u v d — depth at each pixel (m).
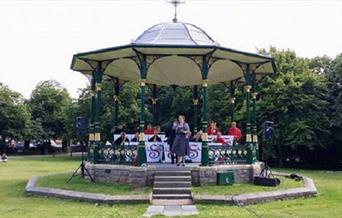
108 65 20.33
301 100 34.66
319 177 25.95
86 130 19.02
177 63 21.75
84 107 54.59
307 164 40.97
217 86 39.94
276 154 38.00
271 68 21.20
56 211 12.69
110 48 17.09
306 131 34.56
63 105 72.06
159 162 19.02
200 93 32.97
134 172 16.62
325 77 37.56
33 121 68.44
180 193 15.28
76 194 15.01
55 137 72.56
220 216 11.85
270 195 14.93
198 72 22.86
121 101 47.25
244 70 19.95
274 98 35.34
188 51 17.27
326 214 12.45
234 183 17.44
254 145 20.48
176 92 44.22
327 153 39.78
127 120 46.34
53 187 16.56
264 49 39.03
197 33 19.09
